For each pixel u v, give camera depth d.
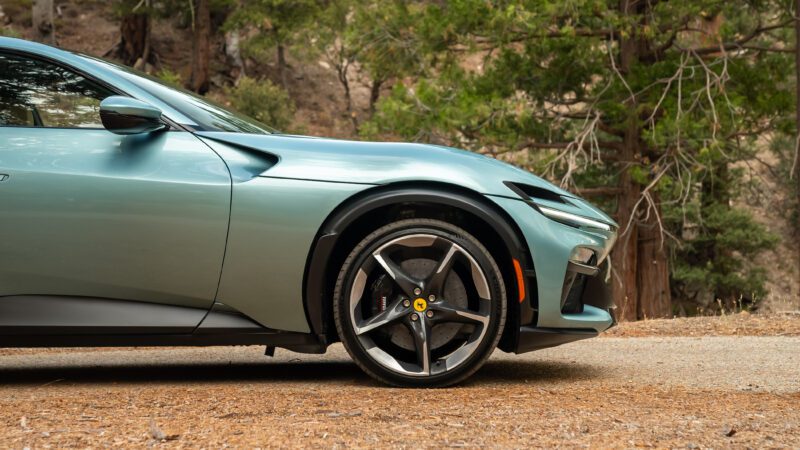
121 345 3.16
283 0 28.44
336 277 3.25
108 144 3.19
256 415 2.56
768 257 24.61
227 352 5.02
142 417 2.53
